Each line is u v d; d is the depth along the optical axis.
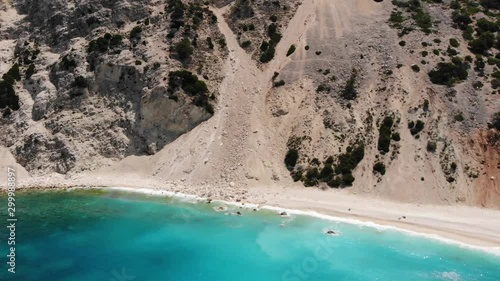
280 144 58.69
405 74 59.91
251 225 45.03
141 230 43.66
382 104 58.28
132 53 66.75
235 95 64.06
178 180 56.28
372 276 36.16
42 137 61.81
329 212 48.09
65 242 40.94
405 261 38.47
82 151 60.75
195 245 40.81
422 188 50.62
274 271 36.53
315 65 64.88
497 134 54.16
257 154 57.28
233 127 60.19
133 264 37.19
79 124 62.56
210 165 56.78
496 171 51.78
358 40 65.88
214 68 66.69
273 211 48.50
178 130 61.34
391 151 53.88
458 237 42.75
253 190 53.53
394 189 51.00
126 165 59.81
